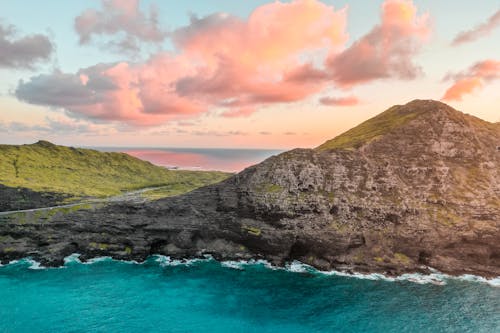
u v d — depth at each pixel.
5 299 84.25
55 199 150.12
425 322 74.25
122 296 86.56
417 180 116.06
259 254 110.69
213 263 108.25
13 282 93.81
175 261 110.06
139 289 90.50
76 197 157.25
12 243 113.19
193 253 113.62
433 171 117.00
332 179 114.69
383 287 89.88
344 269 99.88
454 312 77.88
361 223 105.19
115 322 74.75
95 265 106.44
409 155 123.00
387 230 103.81
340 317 76.62
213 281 95.19
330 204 108.50
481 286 89.75
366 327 72.75
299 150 124.88
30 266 104.81
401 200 108.25
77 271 101.75
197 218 118.88
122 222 119.44
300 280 95.06
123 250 114.38
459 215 105.56
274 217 109.69
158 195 179.75
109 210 124.88
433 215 105.94
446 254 101.50
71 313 78.19
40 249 113.19
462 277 94.69
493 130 139.12
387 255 101.19
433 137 126.75
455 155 123.19
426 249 101.38
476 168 119.81
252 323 74.75
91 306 81.44
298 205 109.12
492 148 128.50
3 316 76.25
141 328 72.69
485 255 99.56
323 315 77.56
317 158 120.19
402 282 92.38
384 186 112.31
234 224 113.25
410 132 130.38
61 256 110.00
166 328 72.75
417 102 156.75
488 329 71.44
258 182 119.31
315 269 102.12
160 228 116.62
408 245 101.81
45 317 76.31
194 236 117.44
